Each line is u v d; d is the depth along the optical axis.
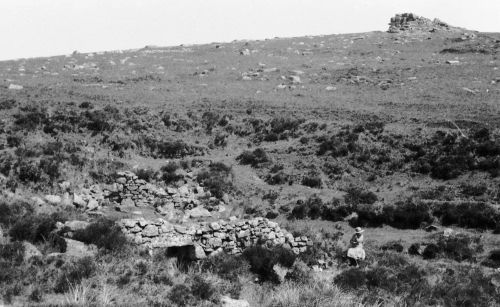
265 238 21.44
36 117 38.84
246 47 96.50
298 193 35.84
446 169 35.91
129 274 15.45
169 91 60.12
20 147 32.53
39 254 15.84
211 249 20.14
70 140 37.22
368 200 33.59
